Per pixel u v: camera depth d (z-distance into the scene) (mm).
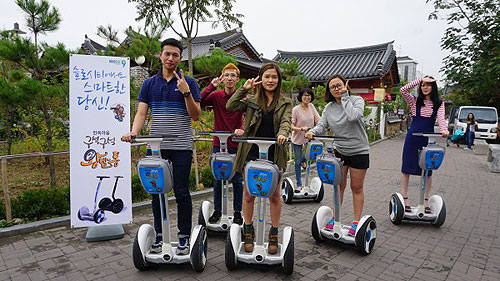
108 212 3623
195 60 7906
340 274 2900
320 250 3408
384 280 2807
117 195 3660
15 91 4227
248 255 2846
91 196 3578
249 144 2924
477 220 4461
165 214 2732
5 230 3600
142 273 2855
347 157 3414
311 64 20500
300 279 2805
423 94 4055
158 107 2811
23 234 3688
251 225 3025
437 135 3773
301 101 5363
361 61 19078
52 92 4430
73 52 4676
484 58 13031
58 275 2807
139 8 8445
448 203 5344
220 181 3836
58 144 7359
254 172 2584
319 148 5098
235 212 3838
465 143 15102
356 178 3398
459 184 6824
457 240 3723
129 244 3488
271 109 2865
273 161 2863
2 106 4469
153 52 6297
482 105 15578
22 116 7531
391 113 24094
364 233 3182
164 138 2633
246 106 2955
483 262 3174
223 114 3893
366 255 3291
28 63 4680
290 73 11656
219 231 3688
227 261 2848
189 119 2914
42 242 3496
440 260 3203
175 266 2977
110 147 3656
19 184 5695
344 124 3334
